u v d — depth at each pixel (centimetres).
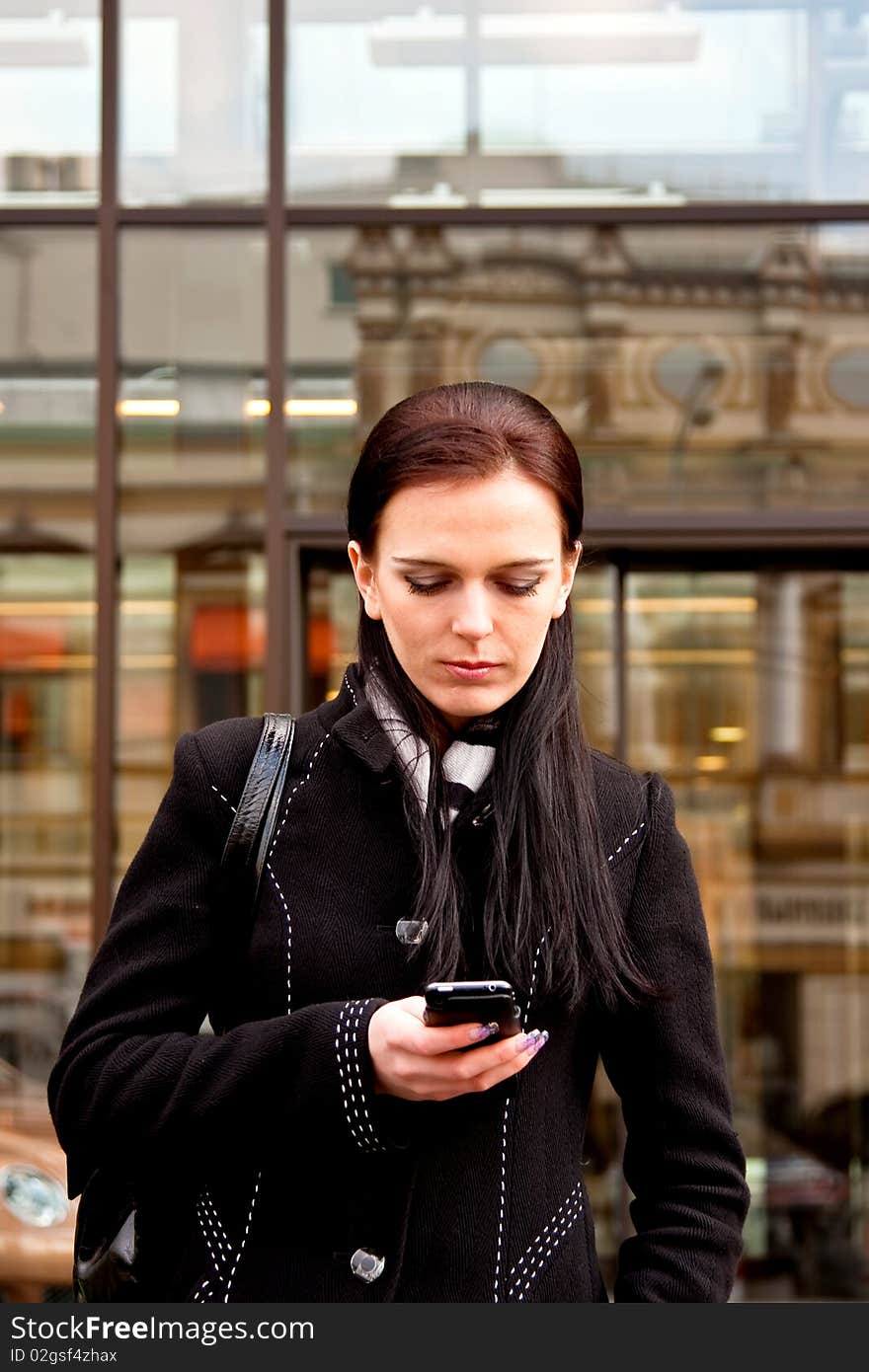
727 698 585
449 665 158
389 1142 153
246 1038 158
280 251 580
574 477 165
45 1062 562
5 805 572
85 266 583
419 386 577
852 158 582
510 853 168
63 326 581
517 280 581
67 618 575
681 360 578
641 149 584
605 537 573
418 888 167
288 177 585
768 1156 578
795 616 586
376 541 163
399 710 170
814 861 583
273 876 170
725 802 584
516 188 584
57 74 589
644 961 179
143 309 582
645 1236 176
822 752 584
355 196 585
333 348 579
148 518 577
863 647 584
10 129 587
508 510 154
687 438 576
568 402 579
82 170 586
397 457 158
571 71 587
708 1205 175
